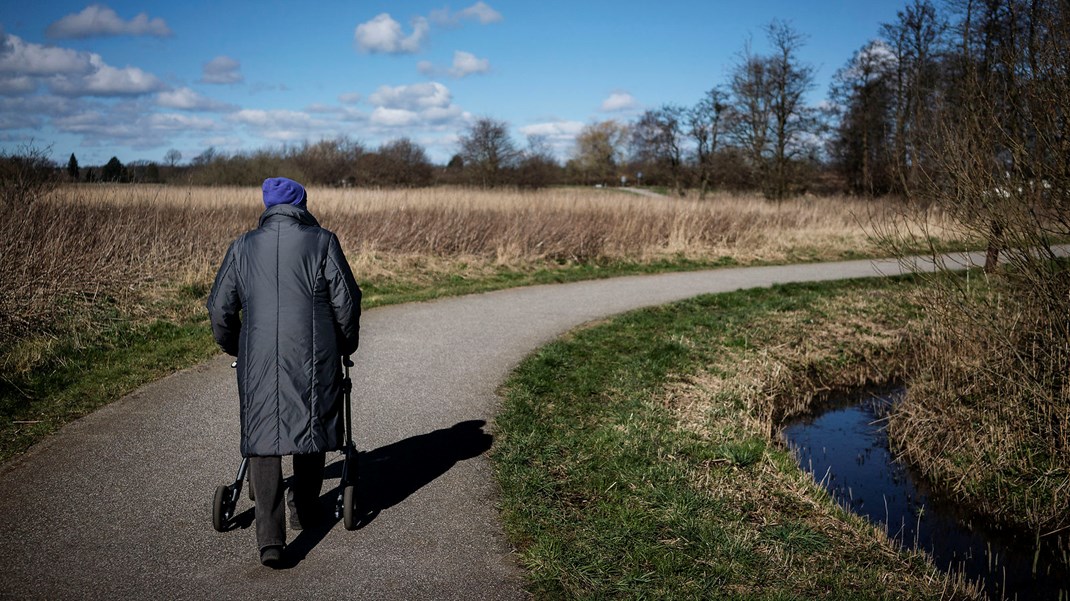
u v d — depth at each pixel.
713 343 8.59
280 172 34.66
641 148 48.25
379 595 3.10
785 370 8.04
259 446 2.99
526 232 15.11
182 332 7.56
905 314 10.93
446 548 3.52
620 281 13.21
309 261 3.21
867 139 32.22
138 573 3.19
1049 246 5.31
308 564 3.33
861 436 6.87
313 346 3.11
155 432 4.85
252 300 3.13
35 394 5.47
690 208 20.11
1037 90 5.17
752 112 35.25
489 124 49.09
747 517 4.25
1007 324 6.16
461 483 4.28
